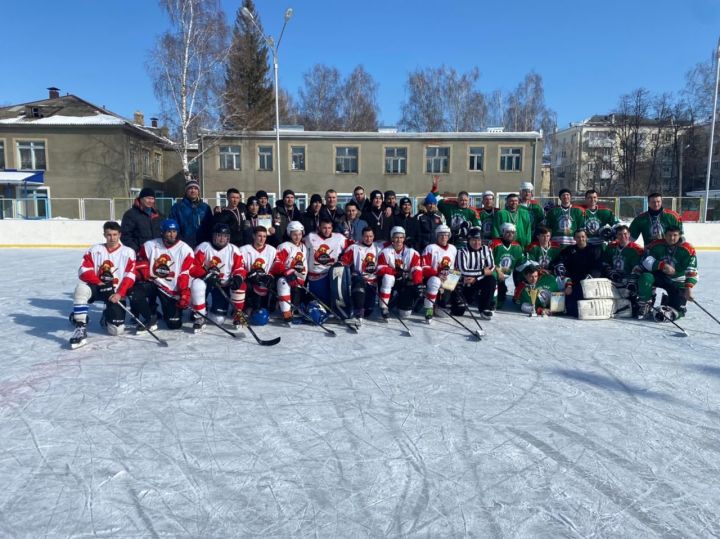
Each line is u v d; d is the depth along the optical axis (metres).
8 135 25.89
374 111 43.59
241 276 5.57
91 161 26.20
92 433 3.15
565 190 7.02
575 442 3.08
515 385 4.02
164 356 4.68
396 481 2.64
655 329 5.92
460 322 5.78
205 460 2.84
